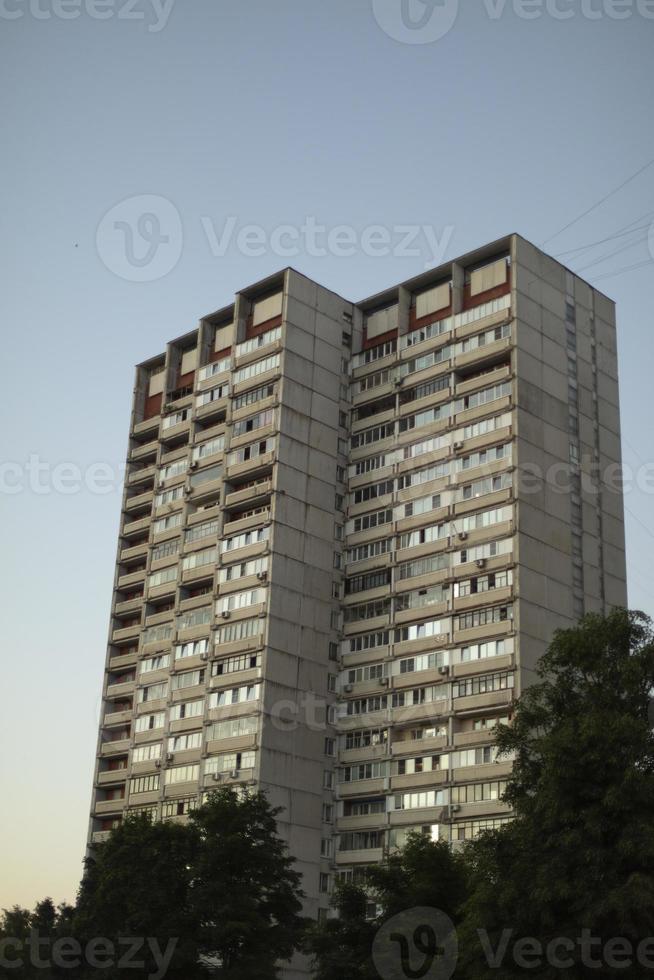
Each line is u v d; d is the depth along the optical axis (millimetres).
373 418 106062
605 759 51812
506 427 95688
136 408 124062
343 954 65312
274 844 73062
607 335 107000
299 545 101188
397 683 95500
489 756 88062
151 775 103062
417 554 98188
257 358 107812
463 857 65500
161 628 109562
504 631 89938
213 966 74500
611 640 56188
